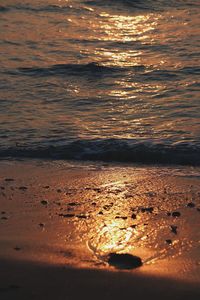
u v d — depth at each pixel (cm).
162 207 1495
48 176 1708
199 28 3406
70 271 1145
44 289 1072
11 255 1212
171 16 3659
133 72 2731
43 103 2333
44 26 3447
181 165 1797
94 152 1880
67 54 2980
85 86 2562
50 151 1884
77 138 1970
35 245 1268
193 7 3825
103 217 1428
